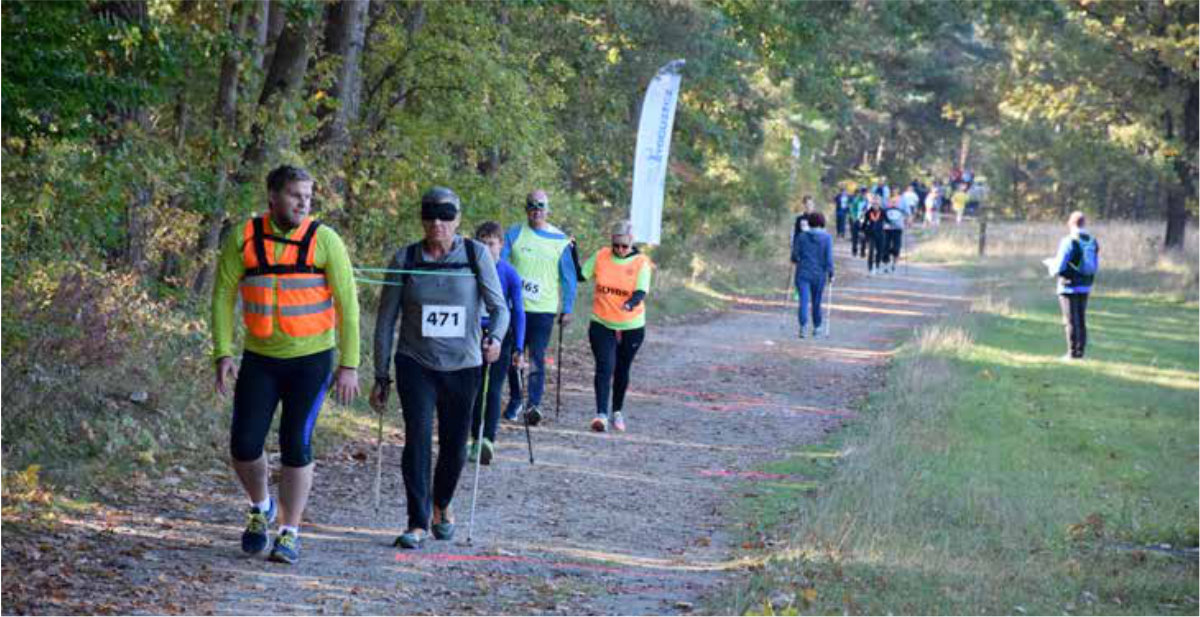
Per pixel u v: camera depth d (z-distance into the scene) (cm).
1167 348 2498
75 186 1213
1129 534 1183
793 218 5075
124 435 1101
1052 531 1156
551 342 2103
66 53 1105
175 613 722
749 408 1692
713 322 2639
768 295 3231
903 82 7119
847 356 2211
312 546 900
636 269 1465
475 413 1237
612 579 883
